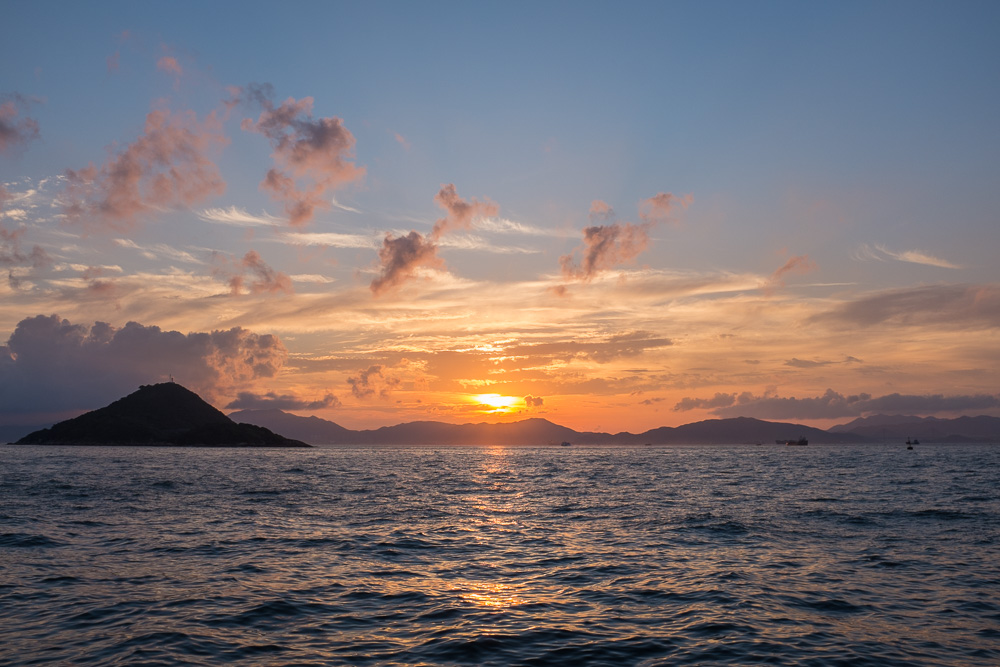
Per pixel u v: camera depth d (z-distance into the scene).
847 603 19.20
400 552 28.28
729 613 18.12
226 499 52.94
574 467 126.38
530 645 15.38
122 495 55.44
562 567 24.89
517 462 161.12
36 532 32.94
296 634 16.28
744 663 14.14
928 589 20.92
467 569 24.55
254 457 191.25
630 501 51.47
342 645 15.41
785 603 19.23
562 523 38.16
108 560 25.95
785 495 54.78
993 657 14.62
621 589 21.14
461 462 163.00
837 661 14.29
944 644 15.50
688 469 111.19
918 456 186.38
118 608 18.67
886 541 30.30
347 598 19.98
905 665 14.09
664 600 19.67
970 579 22.33
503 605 19.16
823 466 118.31
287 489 64.44
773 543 30.06
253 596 20.12
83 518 39.19
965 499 49.47
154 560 26.05
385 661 14.27
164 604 19.12
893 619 17.58
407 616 17.98
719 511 43.09
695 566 24.84
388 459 188.50
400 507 47.69
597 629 16.69
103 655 14.59
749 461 152.38
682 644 15.42
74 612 18.22
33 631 16.42
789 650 15.01
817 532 33.22
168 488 64.12
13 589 20.91
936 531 33.25
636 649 15.09
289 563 25.61
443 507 47.75
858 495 53.91
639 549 28.84
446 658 14.45
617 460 173.50
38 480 74.12
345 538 32.22
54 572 23.50
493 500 53.41
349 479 83.12
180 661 14.20
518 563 25.75
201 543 30.33
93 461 142.25
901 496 52.50
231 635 16.16
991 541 30.06
